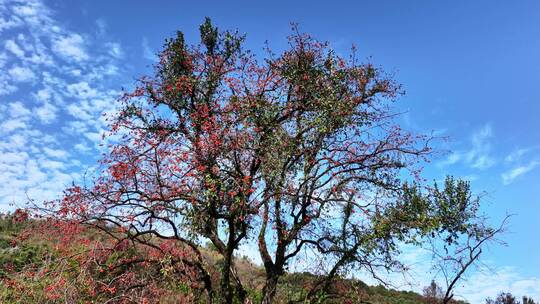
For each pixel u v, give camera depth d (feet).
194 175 43.06
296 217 48.75
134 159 43.60
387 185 48.85
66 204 42.14
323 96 49.55
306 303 48.85
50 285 41.19
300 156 47.98
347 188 48.08
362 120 49.21
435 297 68.80
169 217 44.29
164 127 48.16
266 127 46.55
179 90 49.19
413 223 47.03
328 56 51.78
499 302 87.61
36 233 46.44
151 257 47.47
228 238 47.52
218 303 49.37
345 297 49.98
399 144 49.52
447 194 51.49
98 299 42.96
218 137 44.21
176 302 47.57
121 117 46.73
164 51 52.90
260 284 67.87
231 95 48.42
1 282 43.83
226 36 52.42
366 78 51.65
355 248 47.60
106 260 45.62
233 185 44.37
